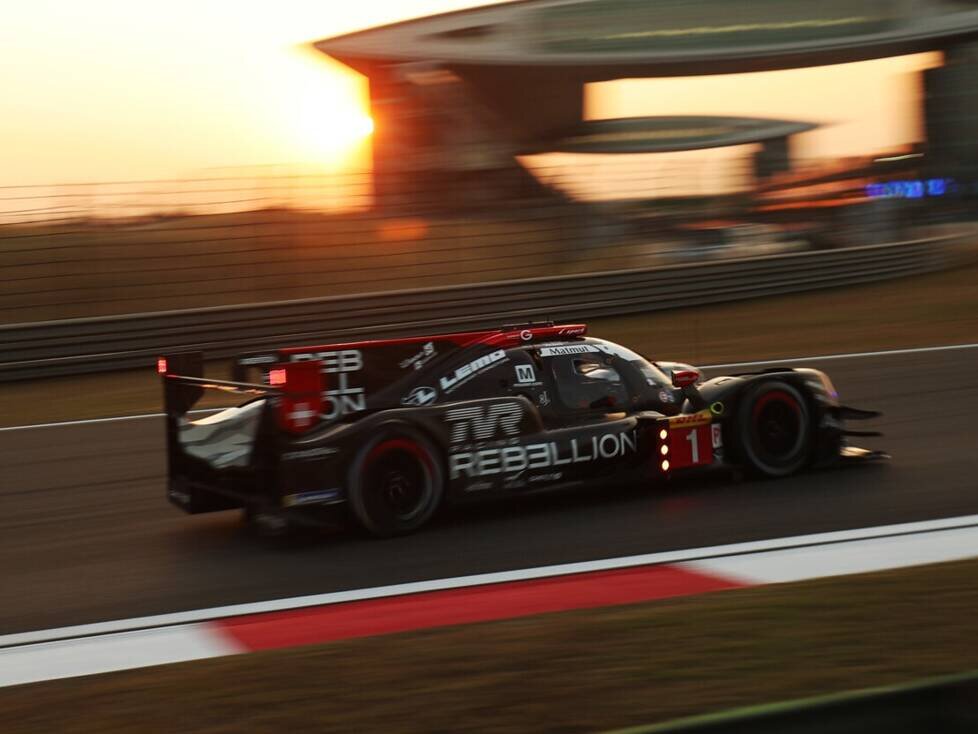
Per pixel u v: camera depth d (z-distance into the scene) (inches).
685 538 213.8
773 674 136.6
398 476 223.6
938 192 971.9
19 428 405.4
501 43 1567.4
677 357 520.7
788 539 209.5
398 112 1579.7
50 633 174.7
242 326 555.8
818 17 1542.8
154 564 216.7
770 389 260.4
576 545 212.5
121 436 377.7
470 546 215.0
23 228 628.1
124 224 645.3
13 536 248.4
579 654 146.0
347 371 239.5
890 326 596.7
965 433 315.3
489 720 125.4
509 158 1582.2
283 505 212.8
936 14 1418.6
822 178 868.0
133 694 139.9
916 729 72.7
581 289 628.4
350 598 185.2
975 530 211.2
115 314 641.6
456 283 705.6
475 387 240.1
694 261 751.7
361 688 136.8
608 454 242.7
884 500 238.1
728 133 1615.4
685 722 70.6
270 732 124.4
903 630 151.0
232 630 170.1
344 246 696.4
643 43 1579.7
